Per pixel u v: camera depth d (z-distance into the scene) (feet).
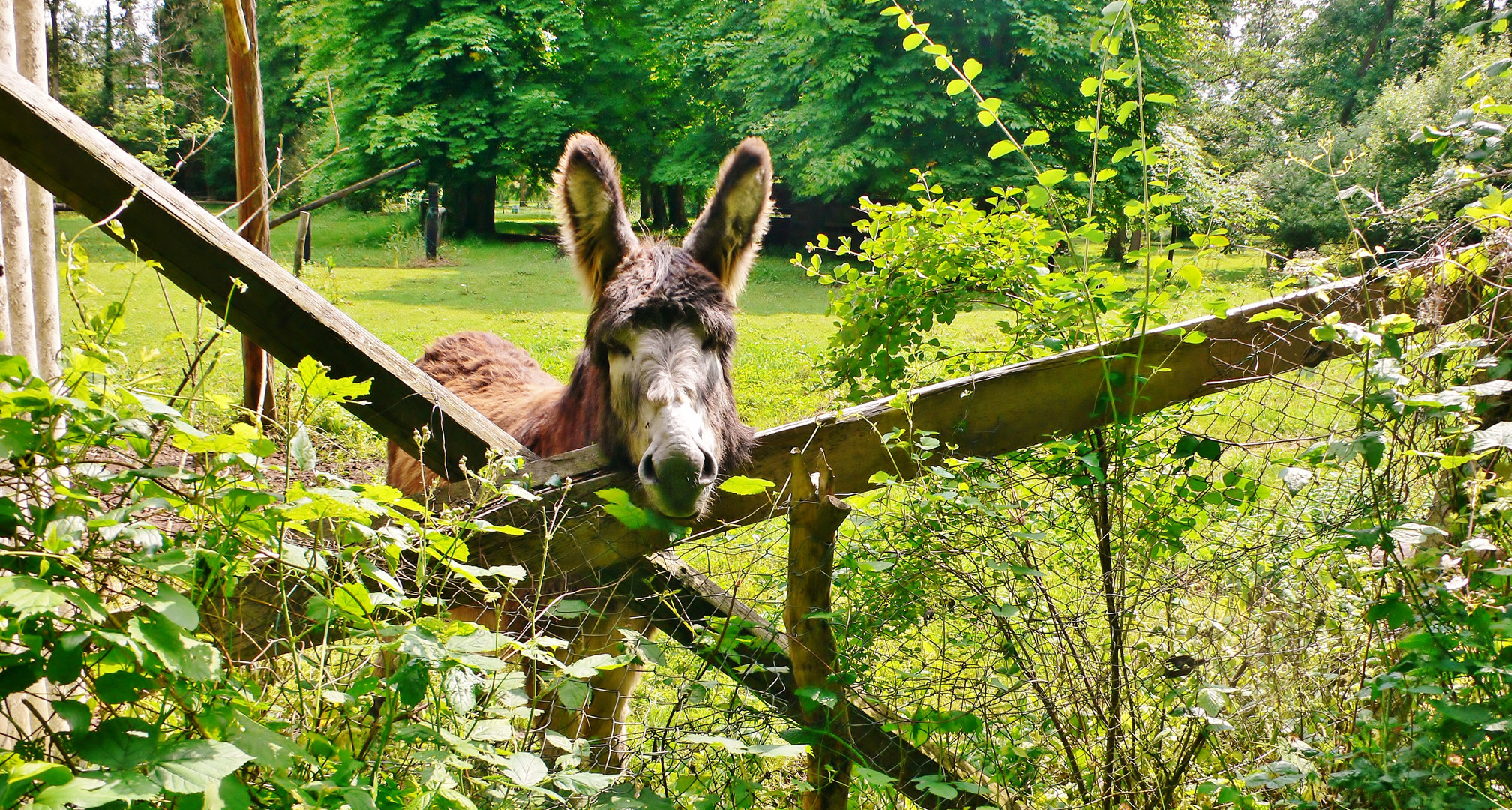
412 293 57.06
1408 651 7.32
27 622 4.22
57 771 3.67
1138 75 7.91
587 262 9.69
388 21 96.43
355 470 16.87
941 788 6.68
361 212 107.76
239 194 18.92
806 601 6.84
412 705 4.97
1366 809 7.43
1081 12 74.43
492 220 97.19
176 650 4.18
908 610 7.96
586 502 7.46
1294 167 55.57
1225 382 8.49
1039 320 10.09
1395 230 8.98
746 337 42.32
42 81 9.34
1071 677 7.87
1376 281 8.18
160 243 6.65
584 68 99.35
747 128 91.91
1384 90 62.54
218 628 5.91
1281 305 8.47
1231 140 92.43
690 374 7.58
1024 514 8.61
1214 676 8.27
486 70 94.94
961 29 76.84
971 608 7.84
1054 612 7.86
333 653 6.14
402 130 89.81
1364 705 8.13
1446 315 8.48
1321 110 122.72
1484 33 8.07
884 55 78.89
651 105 103.24
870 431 8.28
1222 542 8.73
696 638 7.33
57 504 4.46
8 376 4.14
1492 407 8.09
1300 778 6.77
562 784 5.21
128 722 4.22
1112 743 7.81
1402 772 6.68
